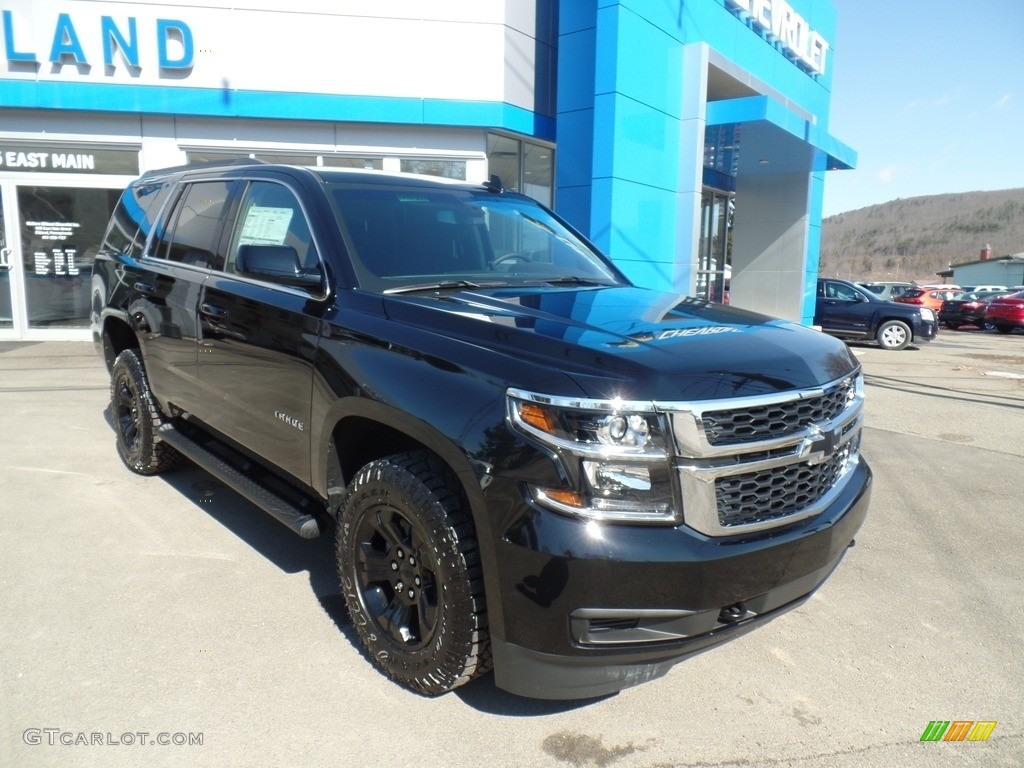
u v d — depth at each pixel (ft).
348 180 12.06
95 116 35.88
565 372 7.81
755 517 8.26
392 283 10.57
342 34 36.19
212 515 14.79
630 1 35.12
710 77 42.37
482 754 8.25
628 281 13.50
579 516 7.45
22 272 37.11
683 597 7.59
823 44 58.03
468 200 13.20
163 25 34.86
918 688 9.76
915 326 56.24
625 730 8.75
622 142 35.65
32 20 34.12
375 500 9.16
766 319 10.81
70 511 14.76
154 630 10.54
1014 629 11.34
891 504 16.89
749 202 58.39
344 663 9.89
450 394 8.33
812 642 10.89
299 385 10.50
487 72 37.35
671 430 7.63
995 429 24.82
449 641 8.38
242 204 12.96
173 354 13.97
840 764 8.26
